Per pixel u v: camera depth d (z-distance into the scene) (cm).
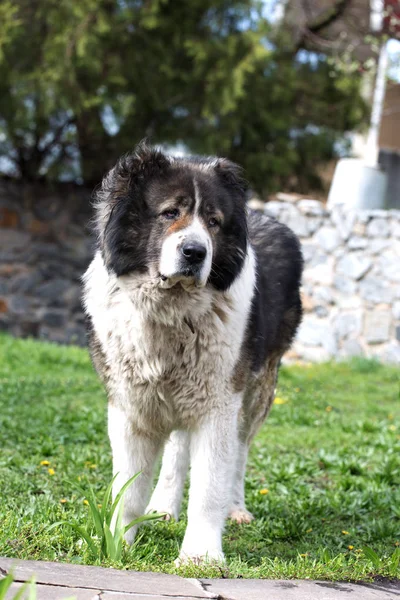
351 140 1512
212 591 312
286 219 1230
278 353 537
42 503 449
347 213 1202
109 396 409
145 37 1255
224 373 397
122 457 404
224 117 1288
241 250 405
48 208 1367
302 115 1413
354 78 1419
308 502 512
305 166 1453
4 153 1348
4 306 1348
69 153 1364
